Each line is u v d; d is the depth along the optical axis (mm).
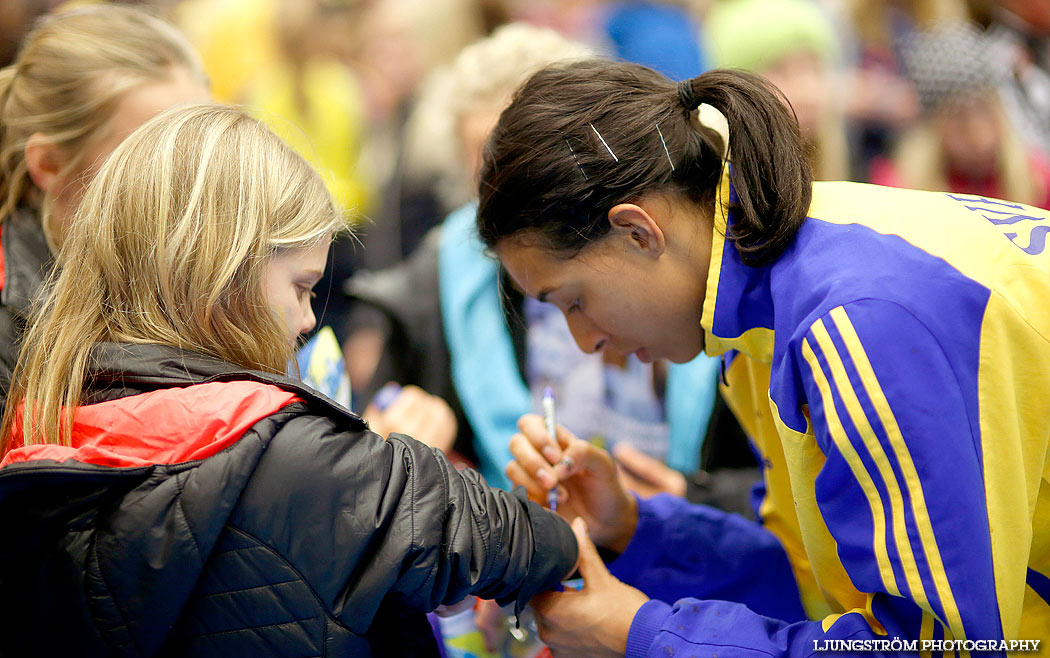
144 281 962
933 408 887
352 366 2619
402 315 1763
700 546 1350
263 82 3090
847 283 936
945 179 2469
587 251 1079
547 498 1340
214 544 871
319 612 900
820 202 1056
